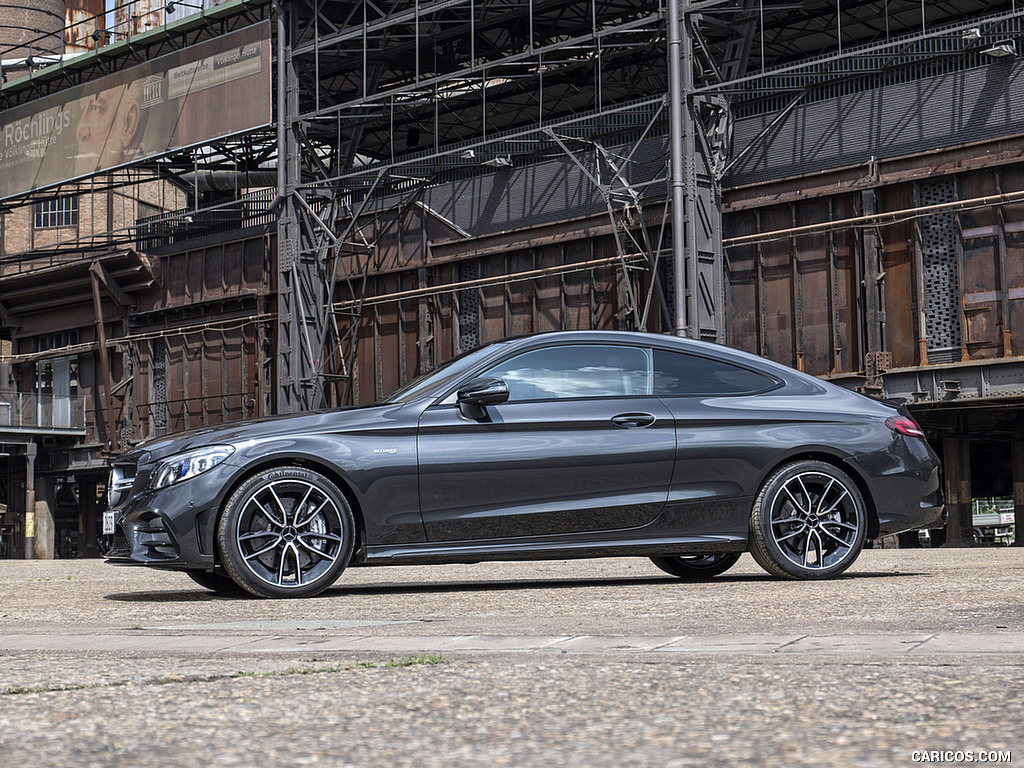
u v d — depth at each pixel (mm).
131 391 32219
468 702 1979
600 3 24984
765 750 1473
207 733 1697
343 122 26766
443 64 27828
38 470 34250
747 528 5660
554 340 5766
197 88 26938
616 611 4160
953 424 21203
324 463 5449
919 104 18766
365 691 2135
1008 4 26922
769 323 20078
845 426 5766
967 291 18078
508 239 23797
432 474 5516
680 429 5660
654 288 21359
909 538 27906
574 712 1850
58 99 29953
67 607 5332
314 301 25766
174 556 5422
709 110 20625
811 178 19734
